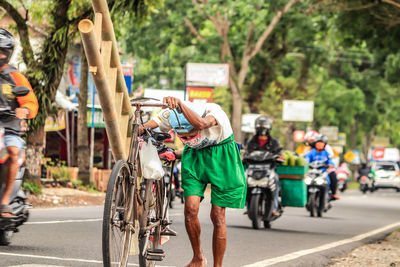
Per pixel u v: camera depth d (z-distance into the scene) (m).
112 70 9.85
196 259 9.08
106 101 9.28
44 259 10.74
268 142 19.23
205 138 8.79
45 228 15.59
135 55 54.53
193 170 8.97
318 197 25.59
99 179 32.84
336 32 34.56
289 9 51.88
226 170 8.91
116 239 7.75
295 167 19.98
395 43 33.41
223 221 9.04
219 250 9.04
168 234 9.52
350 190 68.44
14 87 10.49
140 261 9.08
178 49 57.38
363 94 78.25
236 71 57.50
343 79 80.25
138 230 8.41
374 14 31.89
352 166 95.19
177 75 63.34
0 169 10.49
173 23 51.59
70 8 24.06
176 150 9.59
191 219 8.91
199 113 8.79
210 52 51.84
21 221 11.55
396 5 28.36
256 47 53.28
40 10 24.19
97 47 8.86
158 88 60.62
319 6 37.00
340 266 12.26
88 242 13.38
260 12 48.84
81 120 32.38
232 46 55.50
